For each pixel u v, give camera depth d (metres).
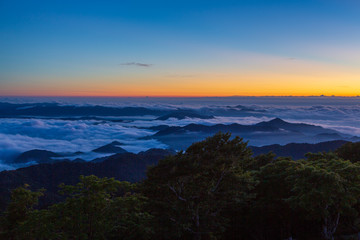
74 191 19.50
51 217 18.81
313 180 18.67
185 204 20.38
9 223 21.75
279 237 27.11
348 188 18.17
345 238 23.67
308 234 26.52
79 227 18.56
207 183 21.06
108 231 19.33
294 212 23.27
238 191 21.19
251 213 24.69
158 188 20.88
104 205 19.62
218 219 21.48
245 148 20.61
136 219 21.67
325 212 18.34
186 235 22.47
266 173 25.95
